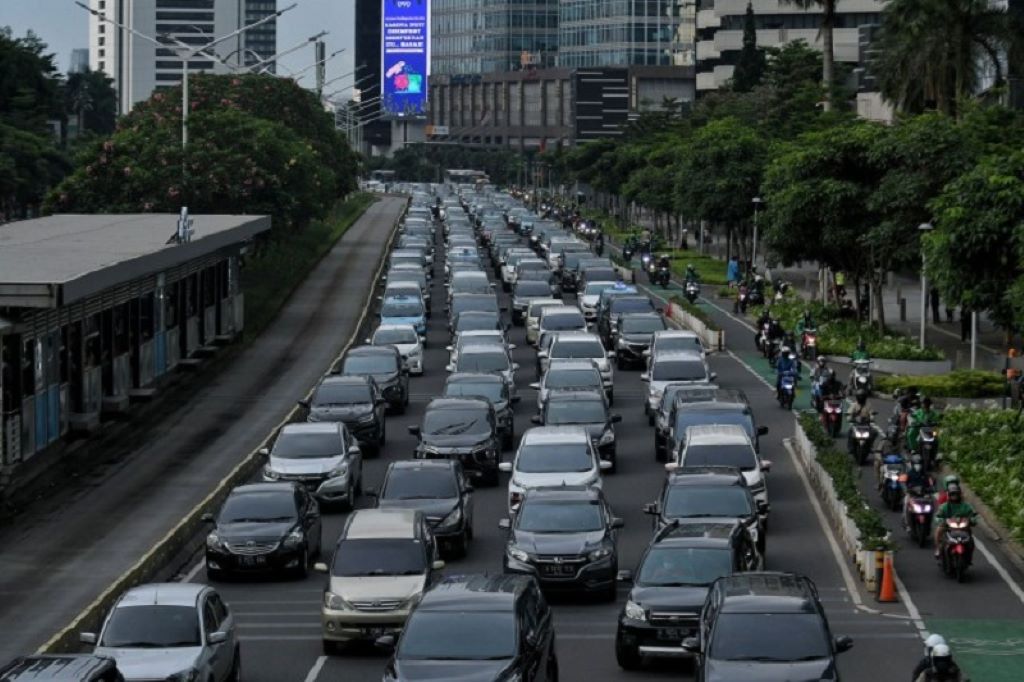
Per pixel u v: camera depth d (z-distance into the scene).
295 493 74.94
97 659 46.16
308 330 169.62
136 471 98.94
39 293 87.38
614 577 67.56
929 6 181.50
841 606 66.81
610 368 122.31
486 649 49.44
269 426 114.06
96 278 94.69
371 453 103.31
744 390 126.81
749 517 70.69
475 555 76.69
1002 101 192.88
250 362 147.00
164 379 130.50
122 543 80.62
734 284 199.50
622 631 56.75
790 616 49.50
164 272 129.62
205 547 76.88
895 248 146.25
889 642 61.03
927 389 120.94
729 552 59.34
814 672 47.59
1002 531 81.56
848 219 152.38
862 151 153.00
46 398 97.56
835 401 106.81
